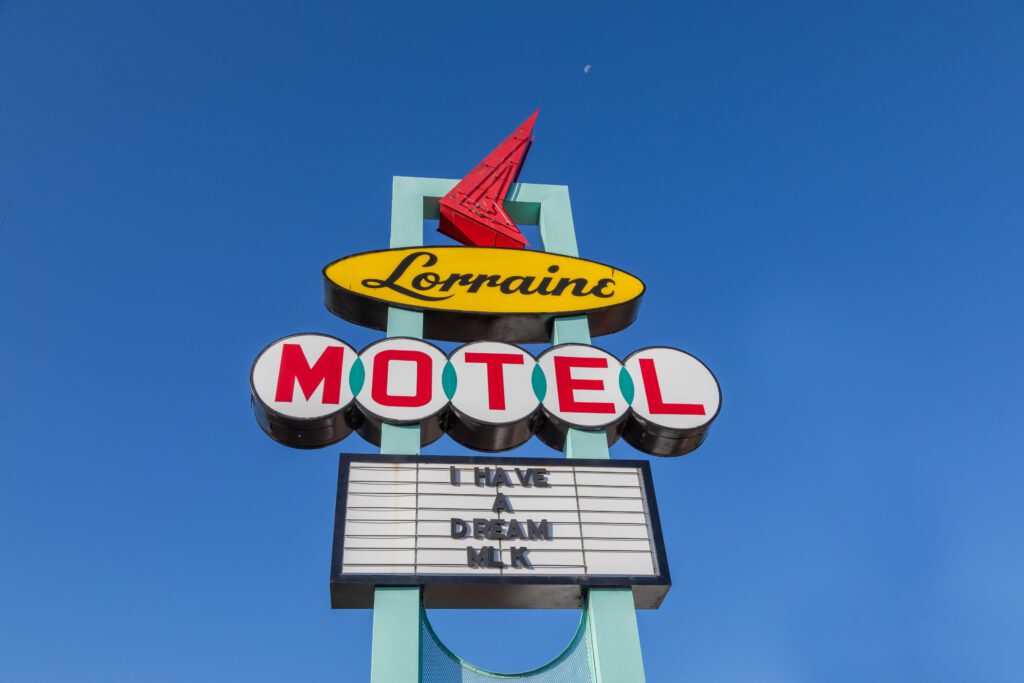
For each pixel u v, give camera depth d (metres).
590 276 16.41
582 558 12.34
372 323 15.96
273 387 13.76
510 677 11.49
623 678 11.41
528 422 14.11
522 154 18.81
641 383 14.71
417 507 12.52
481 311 15.64
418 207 17.47
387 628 11.41
